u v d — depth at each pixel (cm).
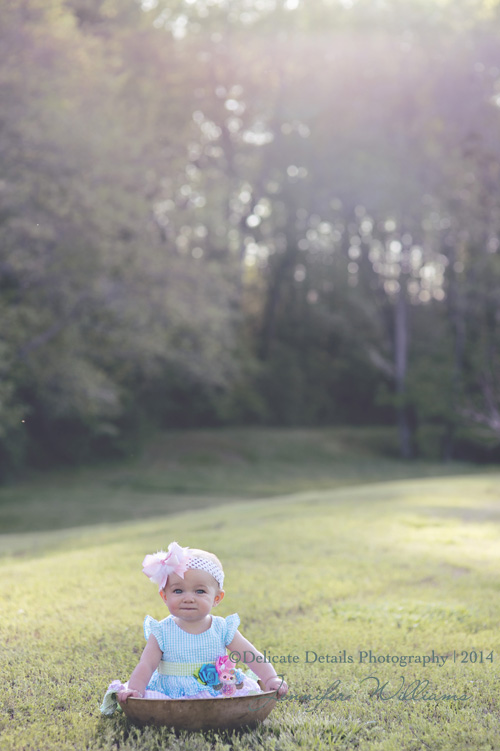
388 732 334
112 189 2025
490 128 3359
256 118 4069
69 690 380
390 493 1534
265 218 4278
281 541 861
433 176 3481
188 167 3356
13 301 1986
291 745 313
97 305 2083
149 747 313
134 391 3131
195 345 2814
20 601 569
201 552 348
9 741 318
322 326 4434
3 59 1817
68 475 2778
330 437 3850
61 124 1858
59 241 1900
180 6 3538
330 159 3794
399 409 3756
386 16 3659
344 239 4231
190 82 3597
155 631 343
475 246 3494
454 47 3391
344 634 482
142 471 2961
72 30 2139
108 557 780
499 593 605
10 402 2188
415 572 685
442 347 3688
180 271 2373
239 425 4094
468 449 3784
